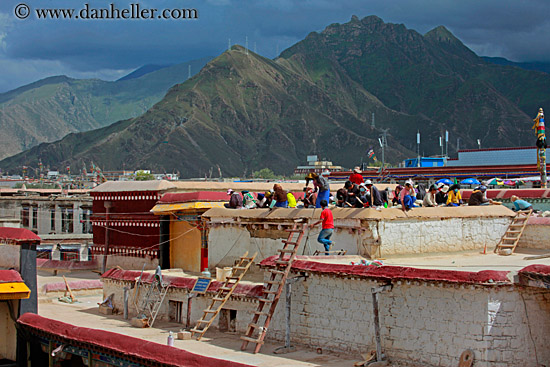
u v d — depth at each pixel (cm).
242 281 2228
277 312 1934
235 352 1822
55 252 4741
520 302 1503
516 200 2506
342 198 2206
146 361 1722
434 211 2181
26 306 2417
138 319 2284
